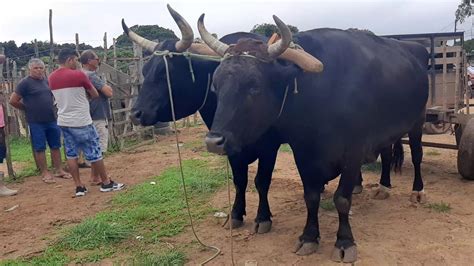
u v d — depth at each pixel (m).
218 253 4.86
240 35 5.04
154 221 5.97
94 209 6.77
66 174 8.97
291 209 6.22
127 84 12.36
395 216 5.75
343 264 4.48
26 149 12.47
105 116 9.98
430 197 6.41
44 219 6.43
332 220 5.71
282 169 8.56
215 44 4.19
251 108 3.88
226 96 3.82
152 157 10.52
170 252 4.88
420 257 4.56
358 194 6.74
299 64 4.01
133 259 4.69
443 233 5.13
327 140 4.37
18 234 5.89
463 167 6.89
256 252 4.89
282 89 4.16
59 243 5.41
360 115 4.41
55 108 8.87
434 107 7.61
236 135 3.84
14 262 4.94
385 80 4.81
